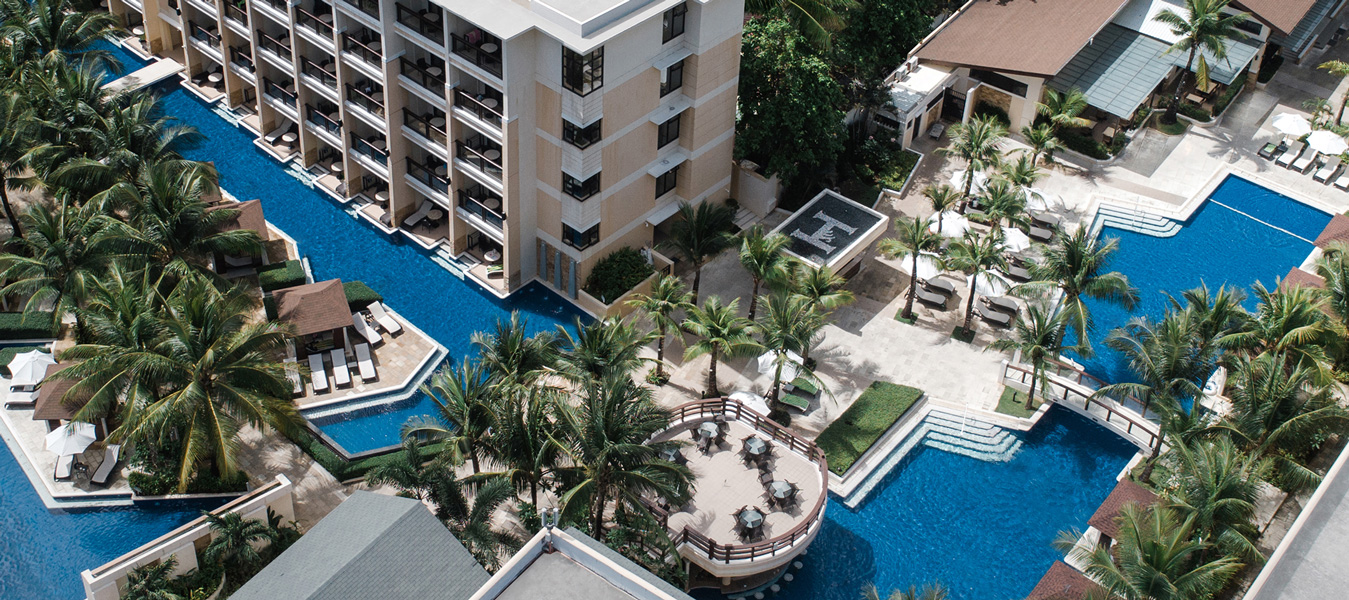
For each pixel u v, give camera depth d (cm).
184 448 4550
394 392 5522
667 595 3166
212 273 5406
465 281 6175
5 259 5206
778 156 6247
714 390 5538
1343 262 5594
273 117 6894
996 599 4800
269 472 5047
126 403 4569
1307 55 8200
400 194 6278
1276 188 7038
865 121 7069
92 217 5338
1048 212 6725
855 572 4888
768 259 5547
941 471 5312
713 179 6231
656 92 5559
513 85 5272
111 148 5712
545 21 5097
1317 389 5162
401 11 5591
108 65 6750
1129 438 5456
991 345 5444
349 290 5922
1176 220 6806
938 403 5603
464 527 4344
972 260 5709
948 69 7256
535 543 3281
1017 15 7456
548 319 5975
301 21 6109
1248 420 4866
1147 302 6303
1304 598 4106
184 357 4566
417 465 4553
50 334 5569
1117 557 4788
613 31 5025
